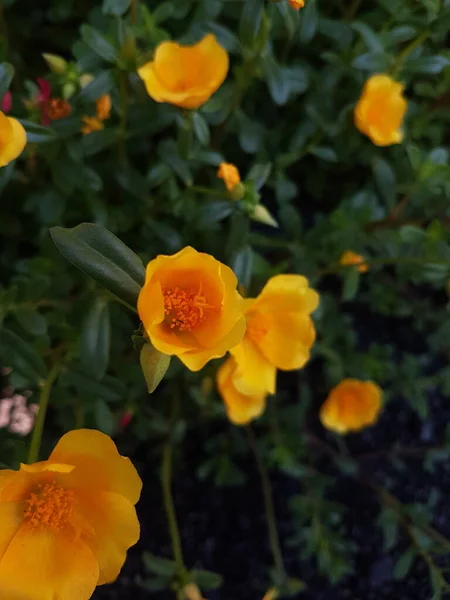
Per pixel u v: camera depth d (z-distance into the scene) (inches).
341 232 7.7
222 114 7.4
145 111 6.9
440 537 8.5
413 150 7.7
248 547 9.3
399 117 7.2
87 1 8.5
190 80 6.2
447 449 9.2
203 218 6.9
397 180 8.7
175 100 6.1
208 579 7.0
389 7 7.4
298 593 9.1
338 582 9.2
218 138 8.1
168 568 7.0
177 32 7.9
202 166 8.4
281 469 9.1
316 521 8.5
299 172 9.8
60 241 4.5
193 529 9.2
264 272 7.3
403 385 9.2
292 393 9.9
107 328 5.9
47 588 4.8
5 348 6.3
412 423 10.0
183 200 7.5
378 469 9.8
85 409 7.1
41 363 6.3
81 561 4.9
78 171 6.9
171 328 4.6
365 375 8.9
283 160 8.1
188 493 9.4
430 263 6.9
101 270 4.5
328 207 10.0
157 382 4.4
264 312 6.1
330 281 10.0
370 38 7.2
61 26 8.8
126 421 7.9
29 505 5.0
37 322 6.6
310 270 7.8
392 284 9.4
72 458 4.6
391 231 8.0
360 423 8.5
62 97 6.8
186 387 8.5
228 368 6.1
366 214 7.9
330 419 8.4
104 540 4.9
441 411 10.1
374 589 9.2
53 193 7.3
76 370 6.5
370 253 9.4
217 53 6.1
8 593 4.7
